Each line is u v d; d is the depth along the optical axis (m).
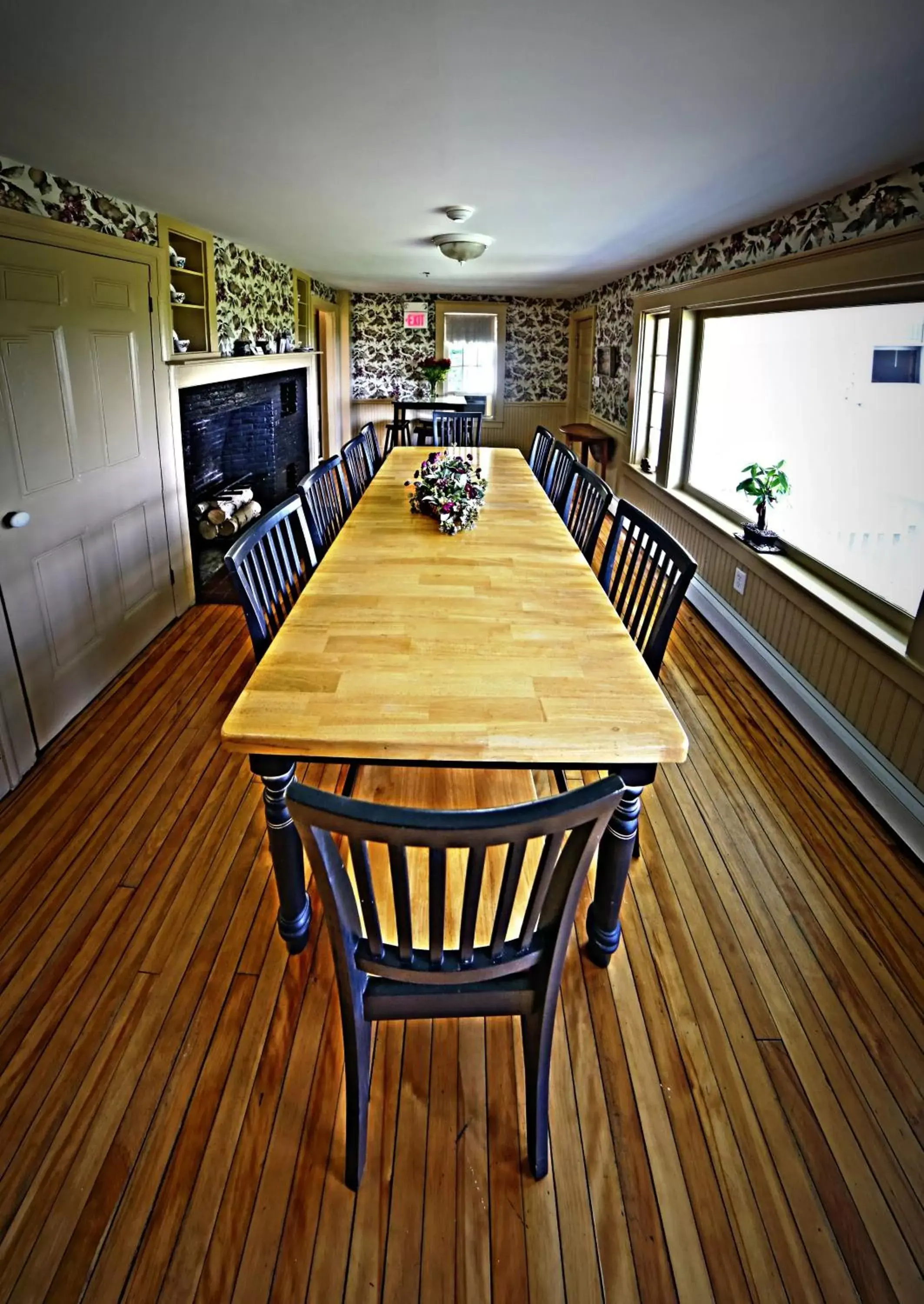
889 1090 1.49
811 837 2.23
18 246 2.38
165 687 3.12
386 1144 1.38
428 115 1.85
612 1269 1.20
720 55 1.42
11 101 1.78
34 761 2.54
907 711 2.22
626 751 1.35
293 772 1.57
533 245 4.30
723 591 3.86
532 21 1.28
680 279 4.54
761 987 1.72
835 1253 1.23
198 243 4.19
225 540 4.78
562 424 9.18
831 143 2.00
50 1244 1.22
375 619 1.89
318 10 1.24
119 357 3.12
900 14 1.22
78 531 2.83
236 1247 1.21
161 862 2.09
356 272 6.41
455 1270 1.19
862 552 2.72
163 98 1.74
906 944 1.85
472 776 2.57
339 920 1.10
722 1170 1.34
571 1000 1.68
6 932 1.84
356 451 3.90
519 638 1.79
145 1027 1.59
